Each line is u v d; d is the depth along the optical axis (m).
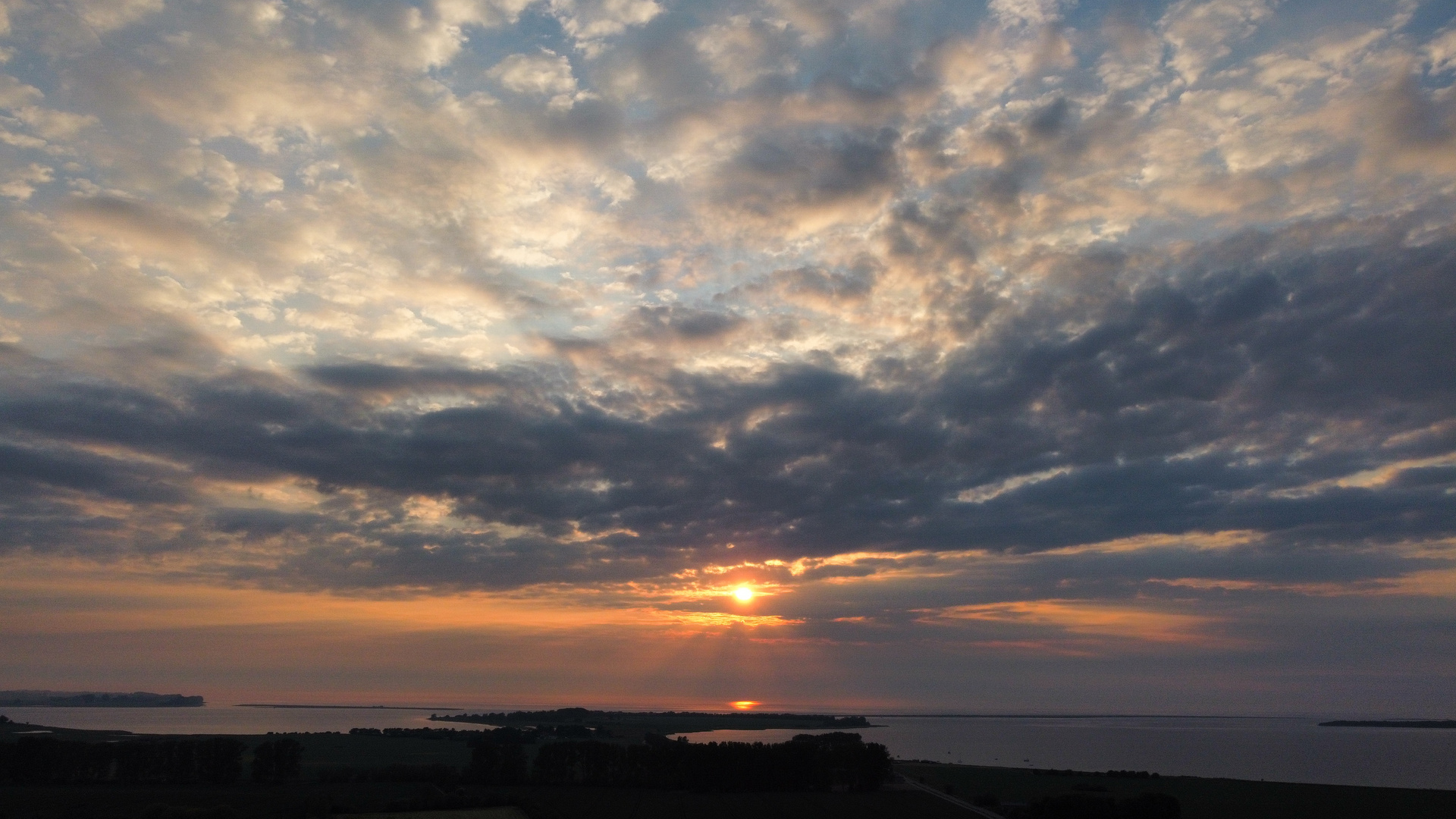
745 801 117.88
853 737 183.75
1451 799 116.94
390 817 101.06
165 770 127.62
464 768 150.12
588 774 137.00
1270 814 100.12
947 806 112.62
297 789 120.69
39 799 107.25
